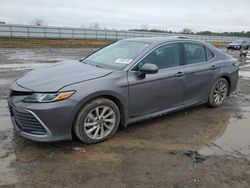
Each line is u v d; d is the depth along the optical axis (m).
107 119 4.29
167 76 4.90
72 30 46.72
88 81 4.06
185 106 5.46
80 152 3.93
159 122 5.20
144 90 4.61
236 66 6.51
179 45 5.34
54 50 24.48
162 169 3.54
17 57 16.77
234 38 73.94
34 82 4.06
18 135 4.40
